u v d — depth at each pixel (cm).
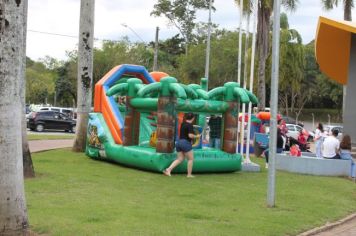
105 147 1611
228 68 5856
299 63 4669
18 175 622
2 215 609
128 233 698
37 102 8644
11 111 611
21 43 622
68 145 2342
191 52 6106
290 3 3431
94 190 1045
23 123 1155
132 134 1555
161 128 1381
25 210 634
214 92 1495
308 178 1492
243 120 1673
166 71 6353
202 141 1681
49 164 1471
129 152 1477
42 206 851
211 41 6131
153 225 757
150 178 1286
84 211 827
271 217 880
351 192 1287
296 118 6400
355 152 1941
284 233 780
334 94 6481
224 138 1512
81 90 1931
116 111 1681
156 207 905
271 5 3144
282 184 1323
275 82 973
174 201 980
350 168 1611
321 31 2088
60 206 859
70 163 1538
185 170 1406
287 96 6531
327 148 1650
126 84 1547
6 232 609
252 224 812
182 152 1351
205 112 1470
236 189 1180
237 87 1502
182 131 1350
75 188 1056
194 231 736
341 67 2336
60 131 4062
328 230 862
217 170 1472
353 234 842
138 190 1087
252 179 1380
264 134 2125
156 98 1447
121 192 1044
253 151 2262
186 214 857
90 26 1920
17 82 618
